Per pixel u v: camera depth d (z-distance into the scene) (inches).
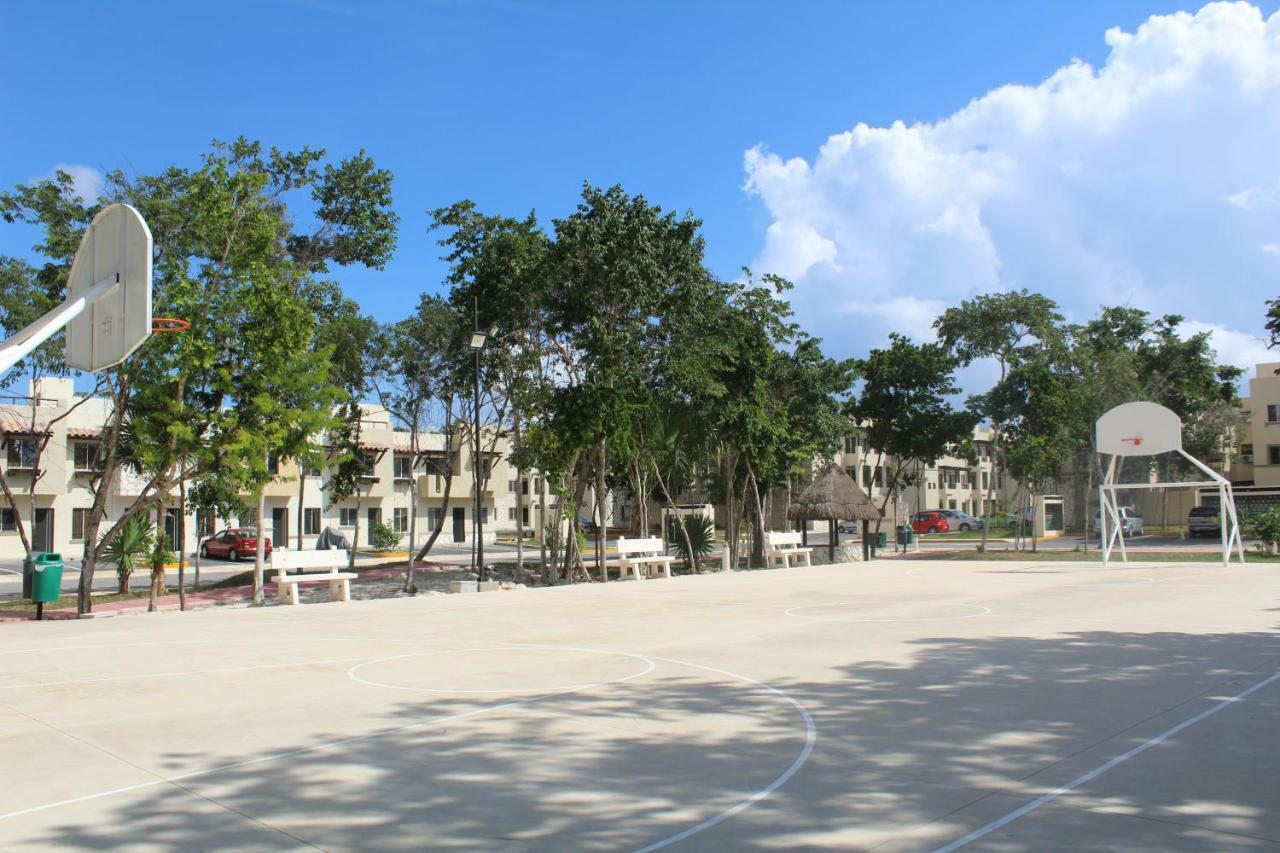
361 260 1007.0
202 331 716.7
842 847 190.2
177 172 861.8
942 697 332.5
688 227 934.4
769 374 1176.8
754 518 1315.2
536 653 444.1
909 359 1411.2
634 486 1225.4
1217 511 1779.0
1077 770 241.9
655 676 379.2
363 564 1376.7
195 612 658.2
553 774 240.8
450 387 1208.8
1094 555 1322.6
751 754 258.8
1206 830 198.2
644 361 1014.4
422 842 193.8
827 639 482.9
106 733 286.8
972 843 191.6
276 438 745.0
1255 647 441.1
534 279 912.9
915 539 1603.1
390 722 299.3
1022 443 1428.4
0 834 199.2
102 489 754.2
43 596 693.3
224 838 196.4
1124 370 1456.7
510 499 2790.4
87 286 379.6
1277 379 2240.4
